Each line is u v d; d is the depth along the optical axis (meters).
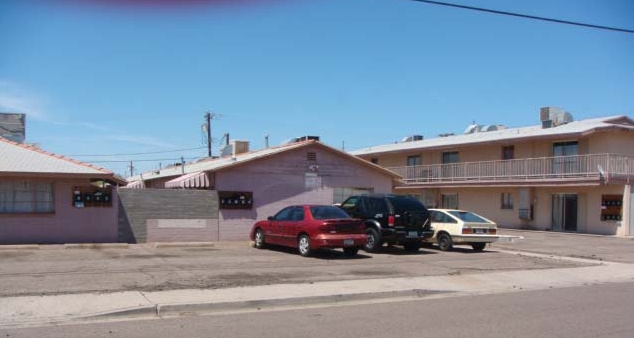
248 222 22.61
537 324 8.97
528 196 36.06
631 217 31.31
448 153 42.78
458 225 20.47
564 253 21.28
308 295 10.97
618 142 33.31
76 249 18.28
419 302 11.13
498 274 14.93
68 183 19.78
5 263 14.61
